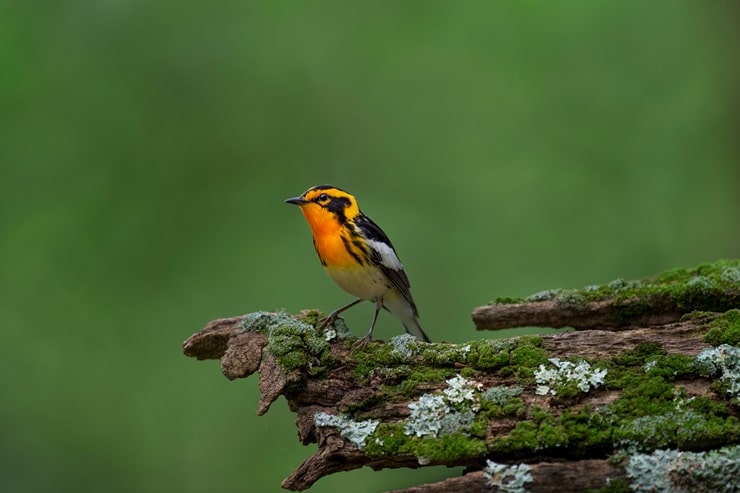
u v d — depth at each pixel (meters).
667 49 16.39
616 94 16.33
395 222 15.32
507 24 16.69
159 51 15.84
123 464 13.00
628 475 5.35
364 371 6.30
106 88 15.52
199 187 15.40
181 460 13.06
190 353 7.13
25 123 15.12
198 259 14.67
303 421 6.18
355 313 13.98
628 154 15.80
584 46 16.64
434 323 14.31
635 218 15.22
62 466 12.87
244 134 15.81
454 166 15.96
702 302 6.76
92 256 14.43
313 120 16.14
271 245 14.87
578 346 6.17
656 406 5.65
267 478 12.86
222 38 16.11
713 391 5.72
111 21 15.73
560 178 15.75
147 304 14.21
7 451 12.80
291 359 6.30
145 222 14.90
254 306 14.17
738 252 14.48
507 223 15.30
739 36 15.27
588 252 14.94
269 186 15.54
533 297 7.34
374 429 5.90
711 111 15.62
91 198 14.87
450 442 5.71
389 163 15.92
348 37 16.56
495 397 5.89
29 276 14.08
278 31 16.42
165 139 15.52
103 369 13.63
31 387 13.34
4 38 15.24
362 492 12.09
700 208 15.11
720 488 5.23
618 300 7.02
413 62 16.62
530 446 5.58
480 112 16.38
